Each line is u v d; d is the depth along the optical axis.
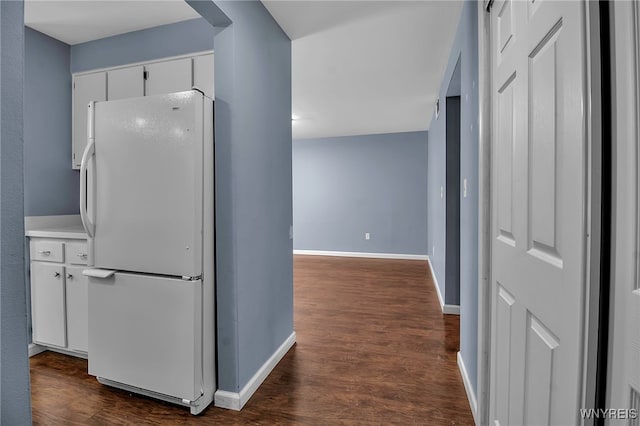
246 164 1.80
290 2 1.97
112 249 1.76
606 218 0.62
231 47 1.67
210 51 2.22
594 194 0.63
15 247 0.65
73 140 2.64
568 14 0.70
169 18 2.25
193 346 1.62
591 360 0.65
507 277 1.15
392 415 1.64
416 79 3.29
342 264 5.61
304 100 3.99
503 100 1.18
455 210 3.17
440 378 1.98
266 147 2.05
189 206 1.60
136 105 1.69
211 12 1.57
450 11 2.07
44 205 2.49
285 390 1.87
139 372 1.72
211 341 1.73
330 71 3.06
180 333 1.63
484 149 1.38
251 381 1.84
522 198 1.00
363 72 3.08
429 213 5.48
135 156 1.70
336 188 6.50
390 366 2.13
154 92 2.36
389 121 5.14
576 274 0.68
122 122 1.72
